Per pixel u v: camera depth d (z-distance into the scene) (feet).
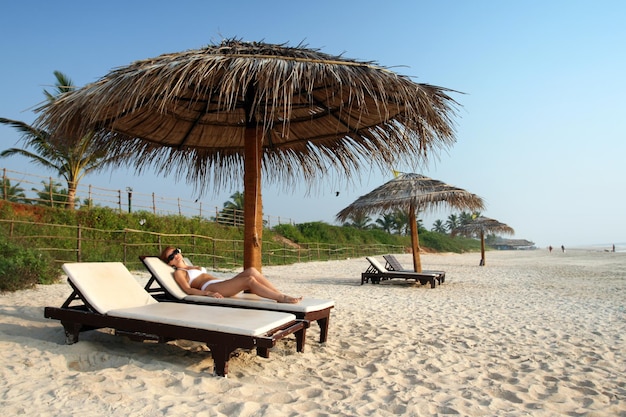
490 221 78.18
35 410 7.77
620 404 9.88
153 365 10.54
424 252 146.30
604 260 100.12
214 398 8.80
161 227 61.87
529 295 31.45
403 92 12.34
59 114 12.31
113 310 11.71
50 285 28.02
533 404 9.73
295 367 11.77
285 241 90.58
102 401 8.26
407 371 11.97
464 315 21.88
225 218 80.23
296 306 12.78
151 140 17.38
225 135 18.12
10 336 12.53
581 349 14.98
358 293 31.53
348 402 9.30
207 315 11.31
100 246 49.49
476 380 11.35
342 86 13.05
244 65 11.55
